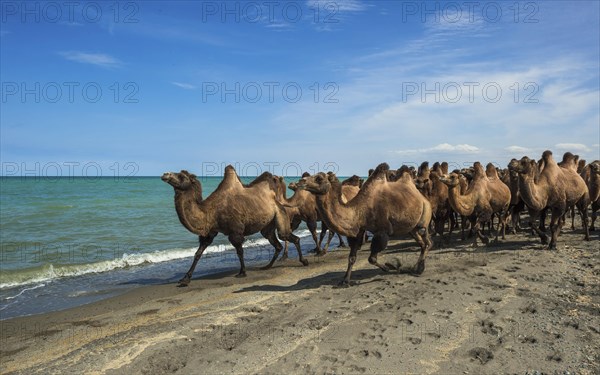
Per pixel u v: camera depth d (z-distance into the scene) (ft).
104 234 62.23
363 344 17.37
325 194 25.02
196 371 15.65
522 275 26.96
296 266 37.96
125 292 31.55
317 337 18.28
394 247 44.32
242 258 34.01
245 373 15.39
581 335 17.63
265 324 20.39
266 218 34.22
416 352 16.56
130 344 18.83
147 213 87.20
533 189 34.30
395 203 26.27
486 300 22.38
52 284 34.81
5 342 21.20
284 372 15.33
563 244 37.70
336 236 67.31
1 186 214.28
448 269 29.86
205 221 31.32
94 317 24.97
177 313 24.21
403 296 23.62
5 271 38.88
